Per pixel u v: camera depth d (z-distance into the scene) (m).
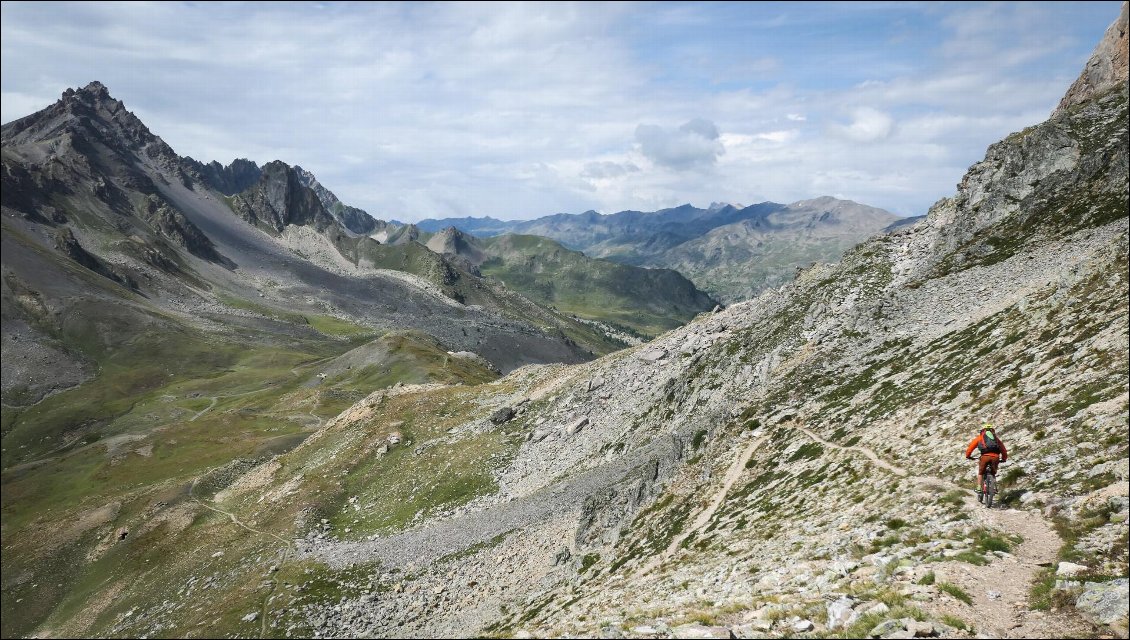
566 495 79.31
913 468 31.52
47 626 103.94
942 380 44.97
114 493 167.25
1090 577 14.88
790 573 22.77
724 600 21.94
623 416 98.75
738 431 60.56
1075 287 44.59
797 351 75.62
